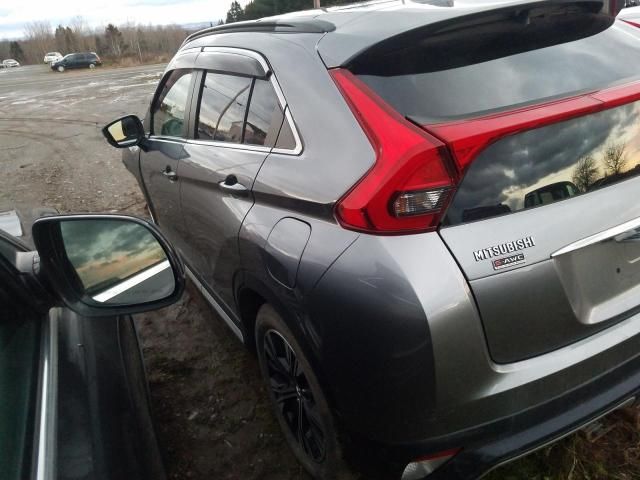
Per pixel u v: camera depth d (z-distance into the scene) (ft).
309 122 5.97
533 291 4.96
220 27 9.29
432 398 4.87
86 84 74.64
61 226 5.60
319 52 6.24
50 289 5.28
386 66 5.74
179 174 8.99
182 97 9.70
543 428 5.29
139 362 7.00
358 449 5.72
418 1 7.05
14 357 4.30
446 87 5.50
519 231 4.93
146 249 6.01
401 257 4.80
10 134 36.99
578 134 5.27
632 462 6.78
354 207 5.02
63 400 4.36
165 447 8.07
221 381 9.37
